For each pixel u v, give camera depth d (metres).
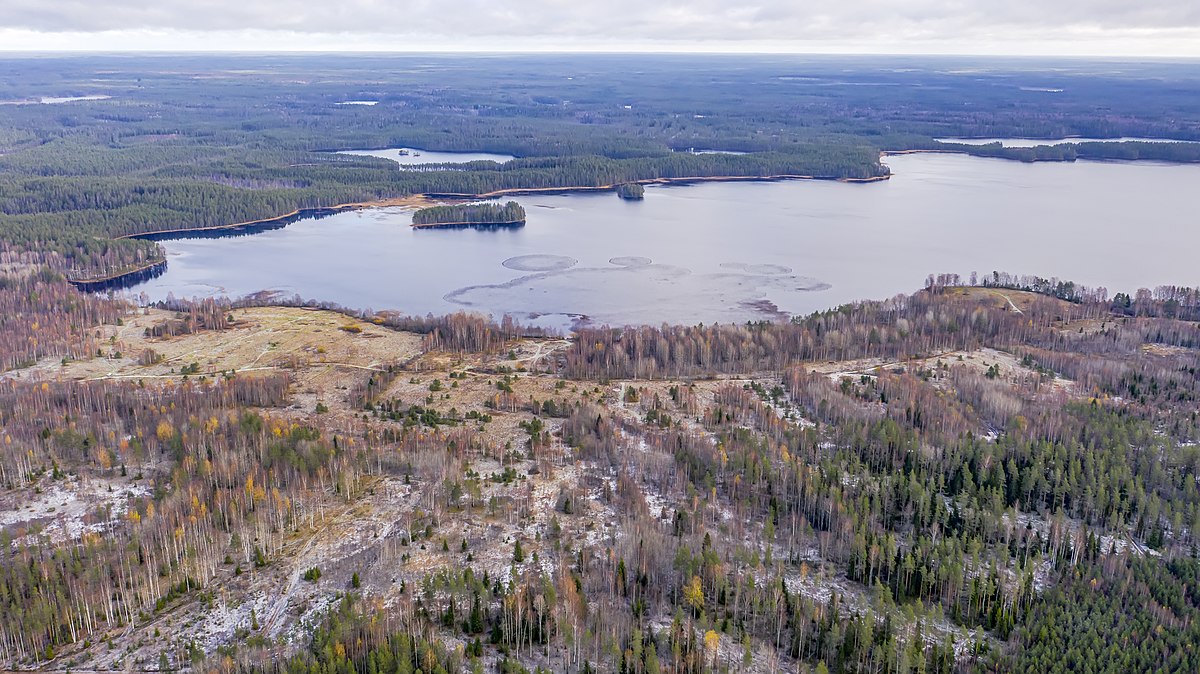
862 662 113.94
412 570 131.75
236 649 114.56
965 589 127.38
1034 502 153.38
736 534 141.00
